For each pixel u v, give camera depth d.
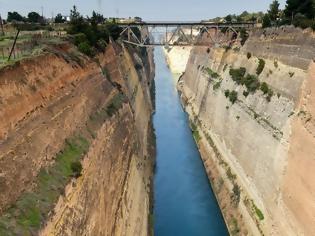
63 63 35.38
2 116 22.38
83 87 37.94
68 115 31.33
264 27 59.16
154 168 62.31
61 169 25.91
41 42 38.06
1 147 21.19
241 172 48.84
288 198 34.91
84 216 25.66
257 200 42.28
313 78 34.03
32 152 23.84
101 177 31.66
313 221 29.97
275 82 45.56
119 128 43.66
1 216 19.17
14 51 30.98
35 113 26.38
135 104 63.81
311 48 38.44
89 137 32.97
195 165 65.06
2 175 20.28
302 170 32.97
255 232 40.38
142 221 40.88
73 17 57.28
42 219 20.75
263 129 44.34
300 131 34.66
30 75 27.95
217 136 64.31
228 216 47.41
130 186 39.97
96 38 54.00
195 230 46.72
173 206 52.19
